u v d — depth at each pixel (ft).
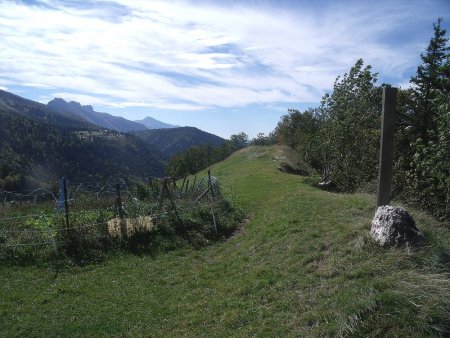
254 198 77.20
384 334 20.12
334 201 50.80
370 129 74.59
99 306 33.42
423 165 38.86
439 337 19.15
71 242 44.47
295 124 256.93
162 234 50.65
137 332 29.30
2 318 30.81
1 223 50.39
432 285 22.13
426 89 74.49
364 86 76.28
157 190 63.36
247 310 28.48
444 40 73.61
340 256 30.30
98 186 67.97
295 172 136.26
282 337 23.47
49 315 31.65
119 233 48.06
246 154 167.32
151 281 39.11
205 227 54.34
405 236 27.81
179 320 30.35
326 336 21.62
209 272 40.06
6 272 39.29
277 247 39.70
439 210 46.24
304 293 27.71
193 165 336.08
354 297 23.50
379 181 32.65
